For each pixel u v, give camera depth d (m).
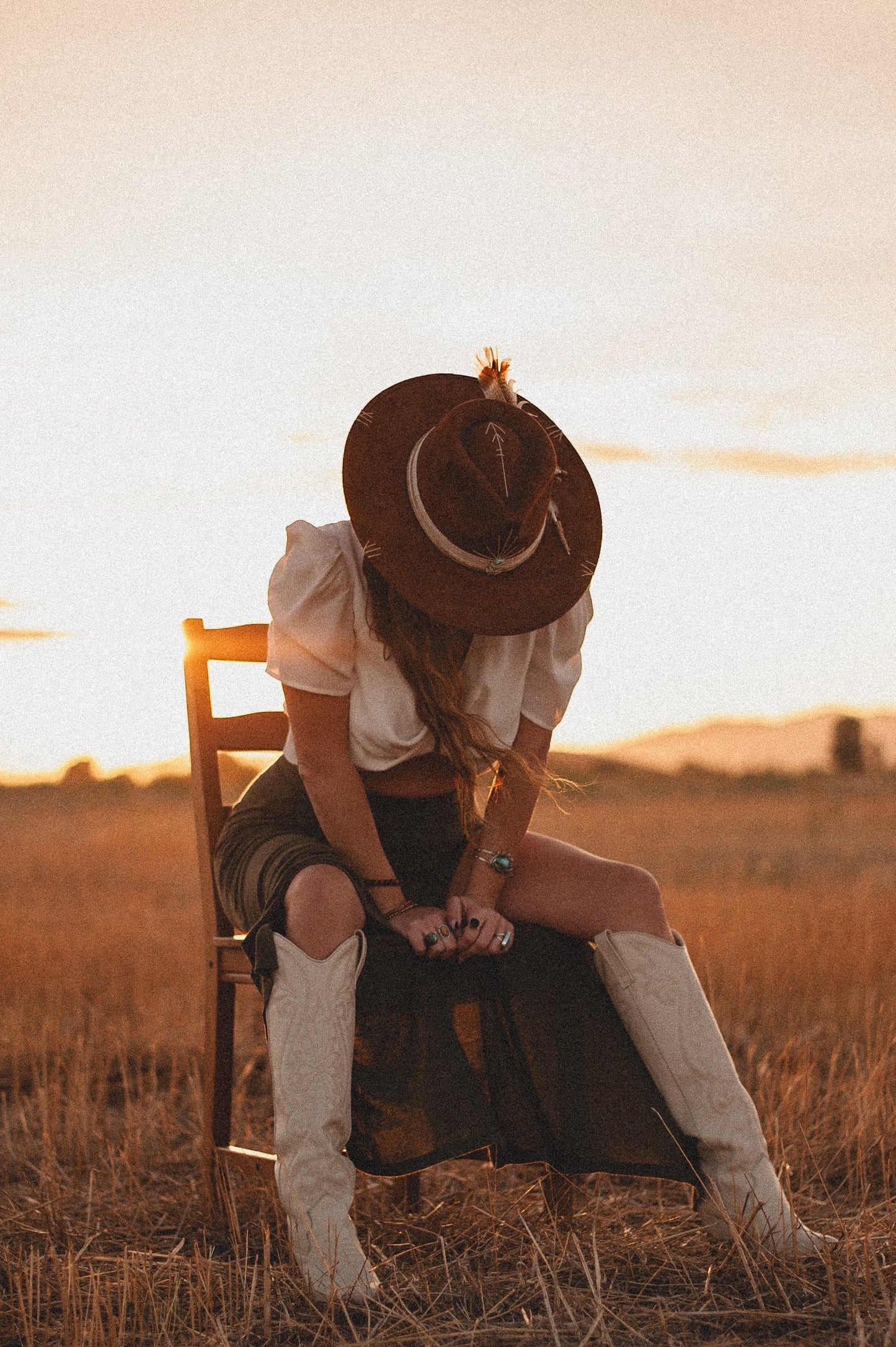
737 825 15.89
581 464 2.78
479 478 2.44
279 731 3.19
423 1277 2.43
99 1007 4.96
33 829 14.96
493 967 2.69
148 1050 4.48
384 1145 2.50
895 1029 4.31
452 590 2.52
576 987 2.69
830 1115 3.35
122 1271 2.49
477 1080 2.59
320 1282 2.33
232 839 2.88
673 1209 2.91
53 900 8.82
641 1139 2.55
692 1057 2.56
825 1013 4.78
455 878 2.71
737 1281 2.40
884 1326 2.16
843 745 39.09
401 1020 2.58
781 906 7.26
